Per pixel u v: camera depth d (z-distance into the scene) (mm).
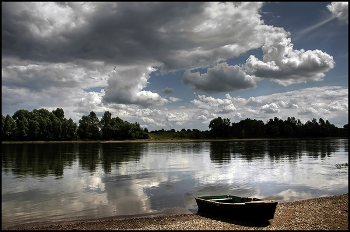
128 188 30828
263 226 17578
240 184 32906
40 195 27391
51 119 179250
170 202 24672
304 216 19609
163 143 164750
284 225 17703
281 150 91125
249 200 20609
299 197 26406
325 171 42875
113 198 26172
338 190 29297
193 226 17562
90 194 27906
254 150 93250
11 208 22688
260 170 44594
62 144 141750
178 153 83562
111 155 75562
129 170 45656
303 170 44094
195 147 117688
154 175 40250
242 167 48562
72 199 25766
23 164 53594
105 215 20750
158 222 18828
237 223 18234
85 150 95188
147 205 23734
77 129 178000
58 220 19594
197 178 37344
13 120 147750
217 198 21969
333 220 18625
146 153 83812
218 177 38094
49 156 70938
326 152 81125
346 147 104375
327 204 22906
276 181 34656
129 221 19156
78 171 44438
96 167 49625
